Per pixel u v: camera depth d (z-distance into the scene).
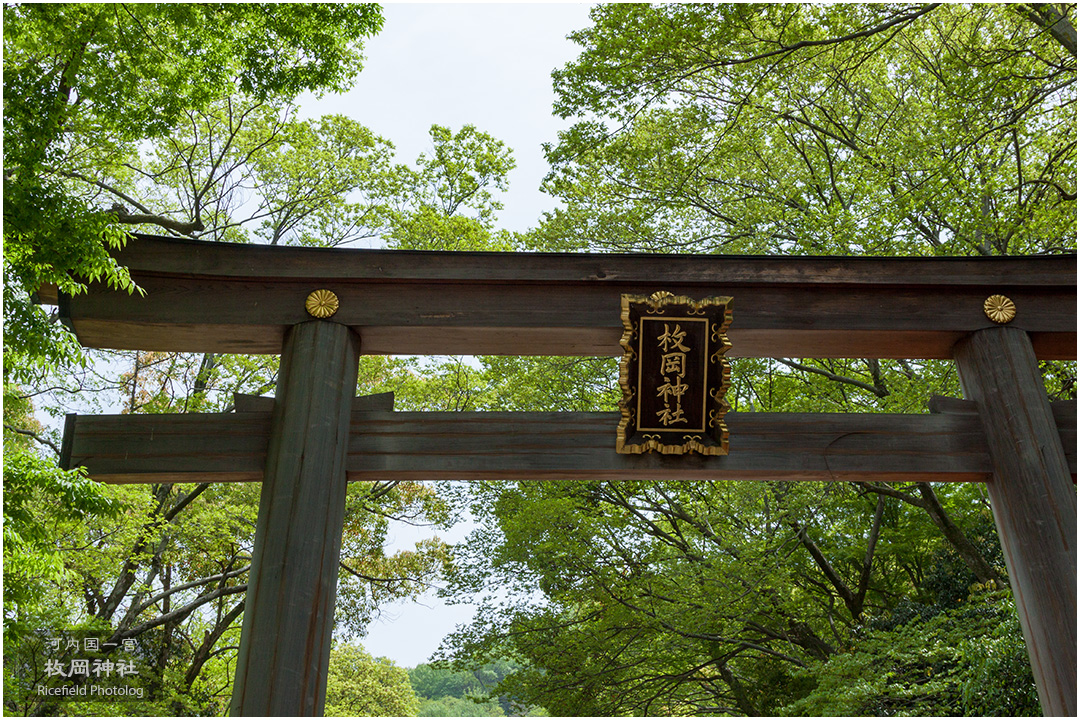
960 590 12.12
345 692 23.39
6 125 6.19
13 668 11.04
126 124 8.86
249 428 6.30
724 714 14.97
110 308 6.51
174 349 6.93
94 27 7.70
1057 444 6.18
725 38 11.14
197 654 15.40
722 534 12.11
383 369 16.61
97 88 8.34
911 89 14.18
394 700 24.84
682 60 11.43
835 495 12.63
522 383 14.78
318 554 5.73
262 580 5.58
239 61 9.25
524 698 13.38
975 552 11.65
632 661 13.24
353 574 16.66
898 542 14.80
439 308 6.68
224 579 14.91
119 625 14.18
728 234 14.27
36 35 7.77
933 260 6.82
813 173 13.77
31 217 5.60
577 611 14.27
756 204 14.08
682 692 15.36
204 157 15.91
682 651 13.82
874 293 6.84
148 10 8.05
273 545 5.67
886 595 15.48
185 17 8.21
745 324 6.68
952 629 9.79
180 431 6.30
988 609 9.43
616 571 13.58
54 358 5.78
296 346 6.44
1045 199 11.78
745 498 11.80
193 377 15.87
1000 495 6.24
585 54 11.74
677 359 6.30
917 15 10.55
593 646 12.96
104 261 5.74
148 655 14.43
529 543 13.55
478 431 6.40
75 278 6.51
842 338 6.84
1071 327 6.70
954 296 6.83
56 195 5.75
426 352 7.03
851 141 13.81
